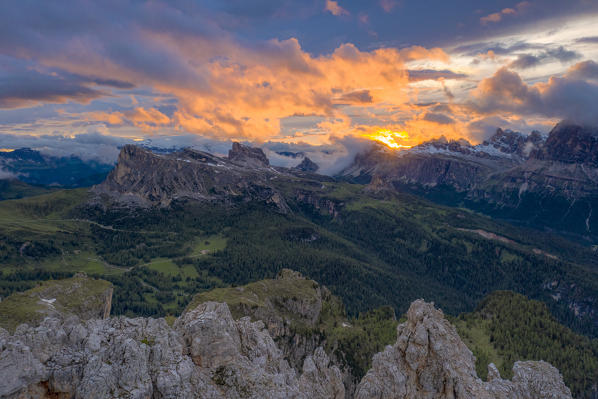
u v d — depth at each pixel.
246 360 55.59
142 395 42.00
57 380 40.09
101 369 41.84
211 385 48.84
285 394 50.97
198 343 52.72
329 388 74.25
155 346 47.62
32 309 143.12
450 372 67.62
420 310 78.19
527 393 69.75
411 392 68.56
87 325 50.75
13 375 38.34
